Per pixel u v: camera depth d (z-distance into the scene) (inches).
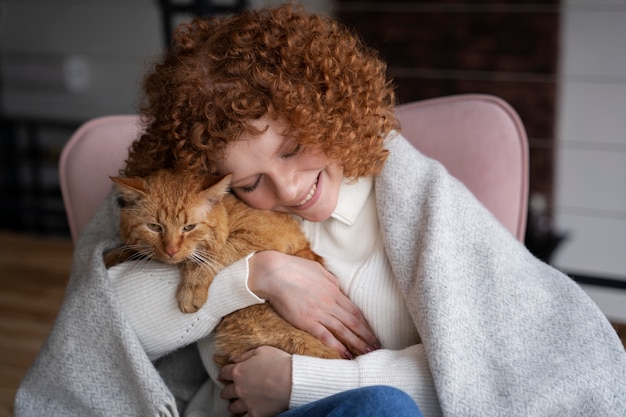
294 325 48.8
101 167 59.6
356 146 47.1
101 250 50.8
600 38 108.1
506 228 52.9
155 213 48.5
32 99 144.1
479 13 114.6
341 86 46.1
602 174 113.0
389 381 45.4
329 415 39.6
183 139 46.4
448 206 48.6
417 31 119.3
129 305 48.8
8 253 127.8
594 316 45.8
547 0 109.8
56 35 140.2
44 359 49.7
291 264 49.3
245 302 48.3
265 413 46.0
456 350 44.4
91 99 141.2
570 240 116.8
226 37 46.7
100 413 48.6
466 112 58.6
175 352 55.4
